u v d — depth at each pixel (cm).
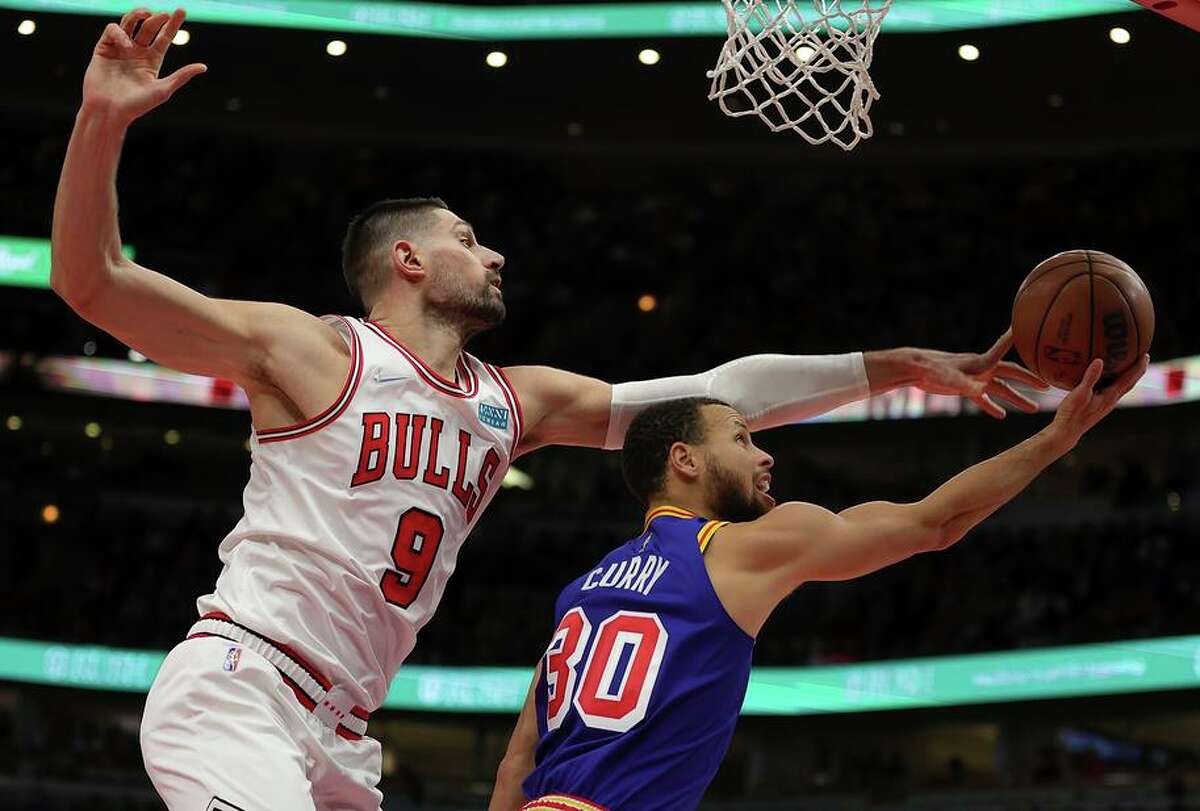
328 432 354
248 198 2577
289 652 345
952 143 2497
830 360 435
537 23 2366
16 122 2500
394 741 2359
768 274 2542
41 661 2142
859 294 2481
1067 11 2189
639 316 2536
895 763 2089
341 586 347
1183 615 1909
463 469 366
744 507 384
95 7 2295
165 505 2477
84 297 334
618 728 345
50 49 2384
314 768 347
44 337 2392
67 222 324
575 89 2486
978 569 2173
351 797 358
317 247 2555
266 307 364
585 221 2619
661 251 2586
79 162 322
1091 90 2352
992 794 1998
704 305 2512
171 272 2505
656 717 345
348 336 368
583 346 2500
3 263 2397
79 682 2141
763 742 2205
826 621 2148
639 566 368
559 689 359
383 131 2573
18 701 2230
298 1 2348
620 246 2603
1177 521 2138
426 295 380
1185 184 2402
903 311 2448
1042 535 2245
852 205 2578
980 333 2369
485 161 2620
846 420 2258
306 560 348
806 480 2439
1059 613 2031
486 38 2372
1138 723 2109
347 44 2381
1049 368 421
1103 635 1947
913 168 2597
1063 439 376
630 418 414
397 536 354
